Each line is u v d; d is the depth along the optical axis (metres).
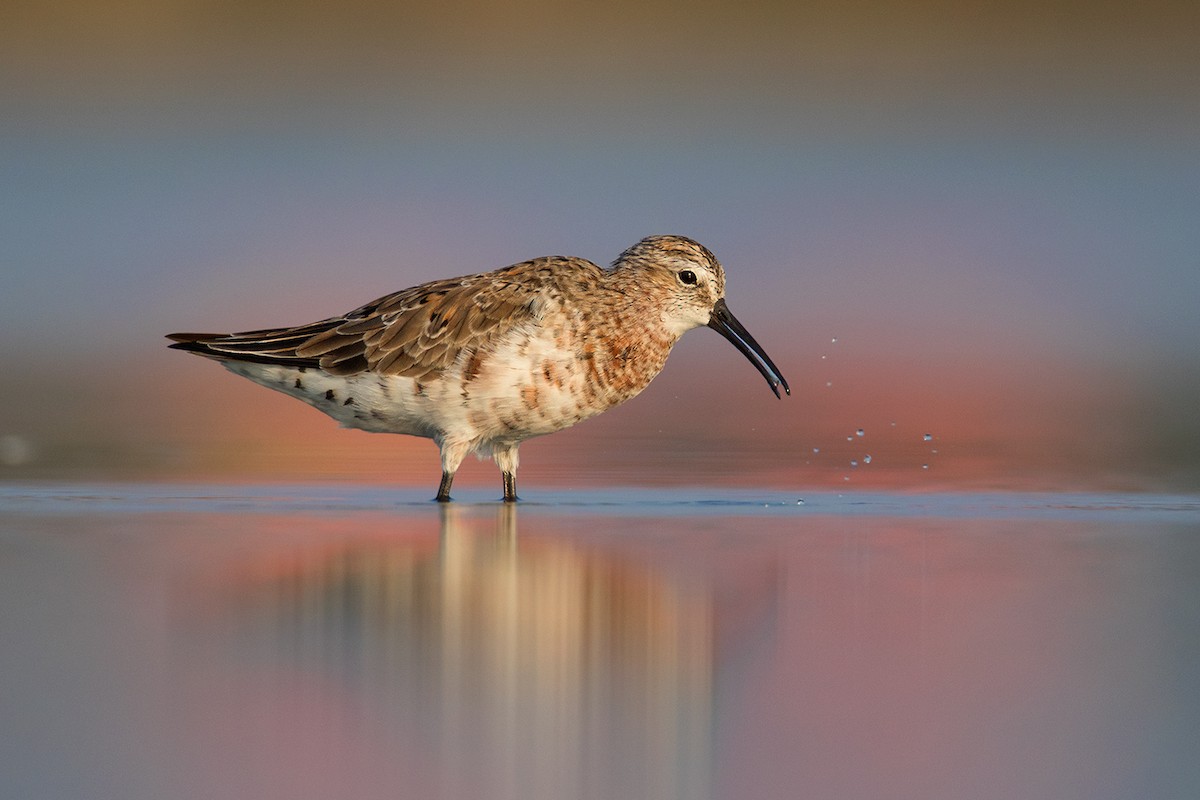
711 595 8.31
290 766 5.41
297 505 12.11
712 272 13.23
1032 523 11.29
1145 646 7.16
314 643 7.03
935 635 7.38
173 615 7.59
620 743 5.71
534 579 8.73
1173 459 15.08
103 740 5.65
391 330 12.38
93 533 10.43
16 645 6.95
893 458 15.20
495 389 12.32
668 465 14.78
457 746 5.64
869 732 5.86
